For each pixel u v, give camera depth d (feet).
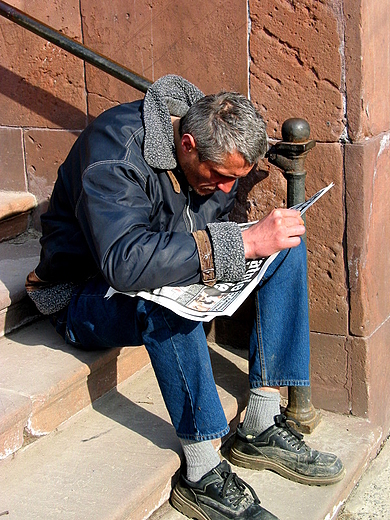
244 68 8.25
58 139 9.68
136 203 6.47
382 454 9.12
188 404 6.68
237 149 6.25
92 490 6.59
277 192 8.53
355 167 7.95
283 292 7.58
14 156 10.03
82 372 7.48
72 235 7.39
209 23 8.29
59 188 7.46
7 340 8.15
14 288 8.28
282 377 7.73
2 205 9.57
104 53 9.02
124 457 7.09
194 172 6.69
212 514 6.83
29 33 9.34
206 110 6.33
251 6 7.99
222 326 9.60
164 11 8.50
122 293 6.59
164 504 7.25
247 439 7.82
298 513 7.26
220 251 6.21
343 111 7.84
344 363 8.79
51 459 7.04
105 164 6.52
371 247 8.42
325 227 8.34
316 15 7.67
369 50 7.68
